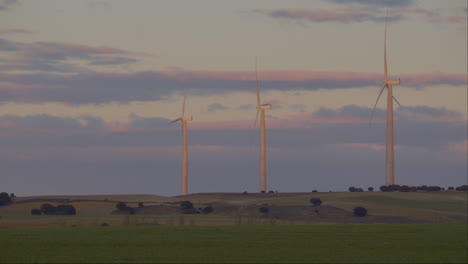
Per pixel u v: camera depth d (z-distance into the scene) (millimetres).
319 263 150625
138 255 164625
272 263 150250
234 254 167250
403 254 167875
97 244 191625
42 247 183625
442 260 156125
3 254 166625
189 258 159000
